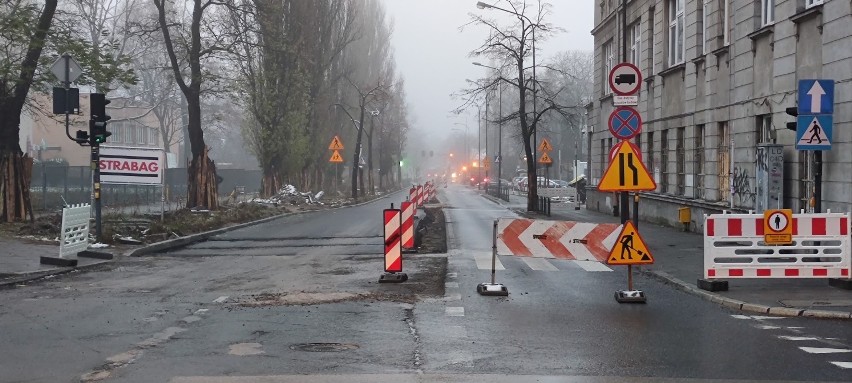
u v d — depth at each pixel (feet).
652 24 102.68
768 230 41.32
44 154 238.89
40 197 111.34
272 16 125.49
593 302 38.63
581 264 55.36
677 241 72.08
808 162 57.26
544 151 133.59
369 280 46.11
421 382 22.84
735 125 71.26
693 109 84.53
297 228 94.17
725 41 74.84
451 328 31.32
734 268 41.39
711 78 78.43
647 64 103.30
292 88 145.48
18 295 39.83
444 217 110.22
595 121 136.36
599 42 132.98
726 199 76.02
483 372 24.13
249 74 143.95
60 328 30.60
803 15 55.88
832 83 43.93
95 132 62.08
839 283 41.98
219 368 24.27
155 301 37.81
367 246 69.67
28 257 53.98
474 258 58.95
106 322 31.96
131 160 77.46
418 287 43.11
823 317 34.42
